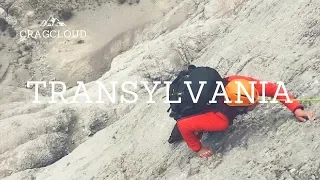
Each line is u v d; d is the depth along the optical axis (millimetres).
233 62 10031
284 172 6277
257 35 10062
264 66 8742
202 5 36219
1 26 44312
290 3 10031
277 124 6941
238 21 12672
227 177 6703
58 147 15773
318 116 6551
